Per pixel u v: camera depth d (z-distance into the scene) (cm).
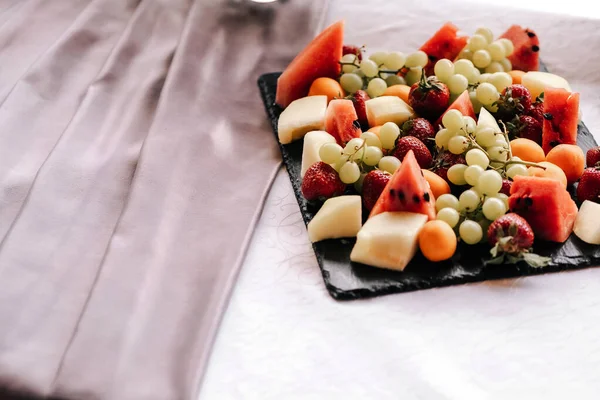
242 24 124
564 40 124
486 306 89
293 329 87
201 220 97
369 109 106
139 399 80
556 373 83
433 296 90
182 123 108
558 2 144
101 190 100
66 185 100
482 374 83
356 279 91
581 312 89
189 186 100
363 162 99
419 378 82
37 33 125
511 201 95
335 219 94
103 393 80
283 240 96
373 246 91
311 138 102
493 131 100
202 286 90
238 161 105
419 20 128
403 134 104
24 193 101
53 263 92
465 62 110
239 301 90
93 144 106
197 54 118
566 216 94
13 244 92
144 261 91
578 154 100
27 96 112
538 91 110
